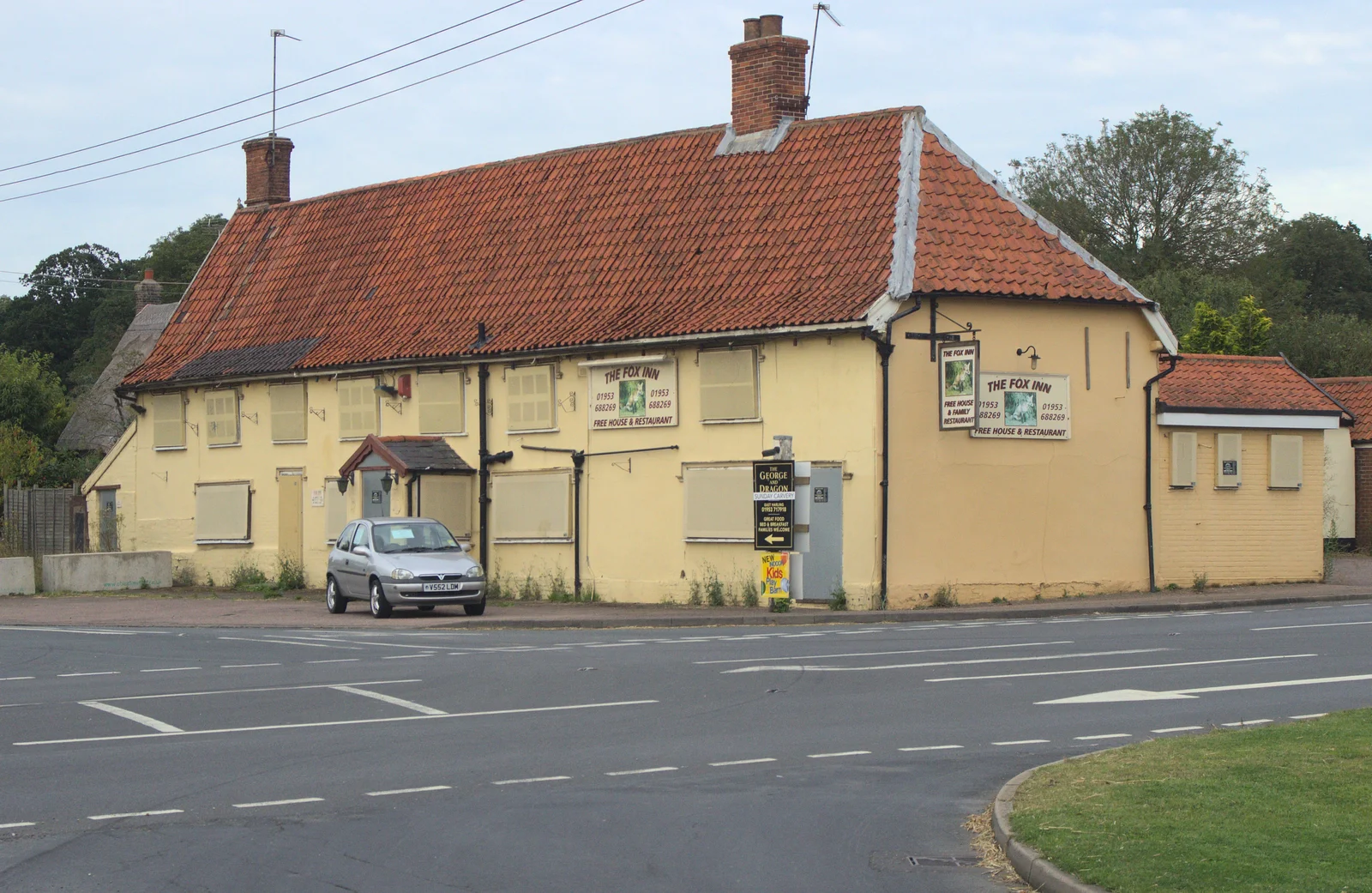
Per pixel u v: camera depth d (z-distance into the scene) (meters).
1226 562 31.92
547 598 32.38
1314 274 83.19
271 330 40.09
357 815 10.48
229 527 39.72
